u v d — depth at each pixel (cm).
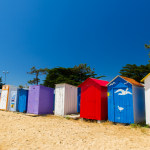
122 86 1007
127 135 726
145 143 604
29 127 860
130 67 4231
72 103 1475
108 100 1065
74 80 4006
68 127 895
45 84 4484
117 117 997
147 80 927
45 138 658
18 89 1688
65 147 554
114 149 538
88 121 1102
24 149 523
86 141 626
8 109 1719
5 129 791
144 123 998
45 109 1489
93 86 1134
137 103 999
